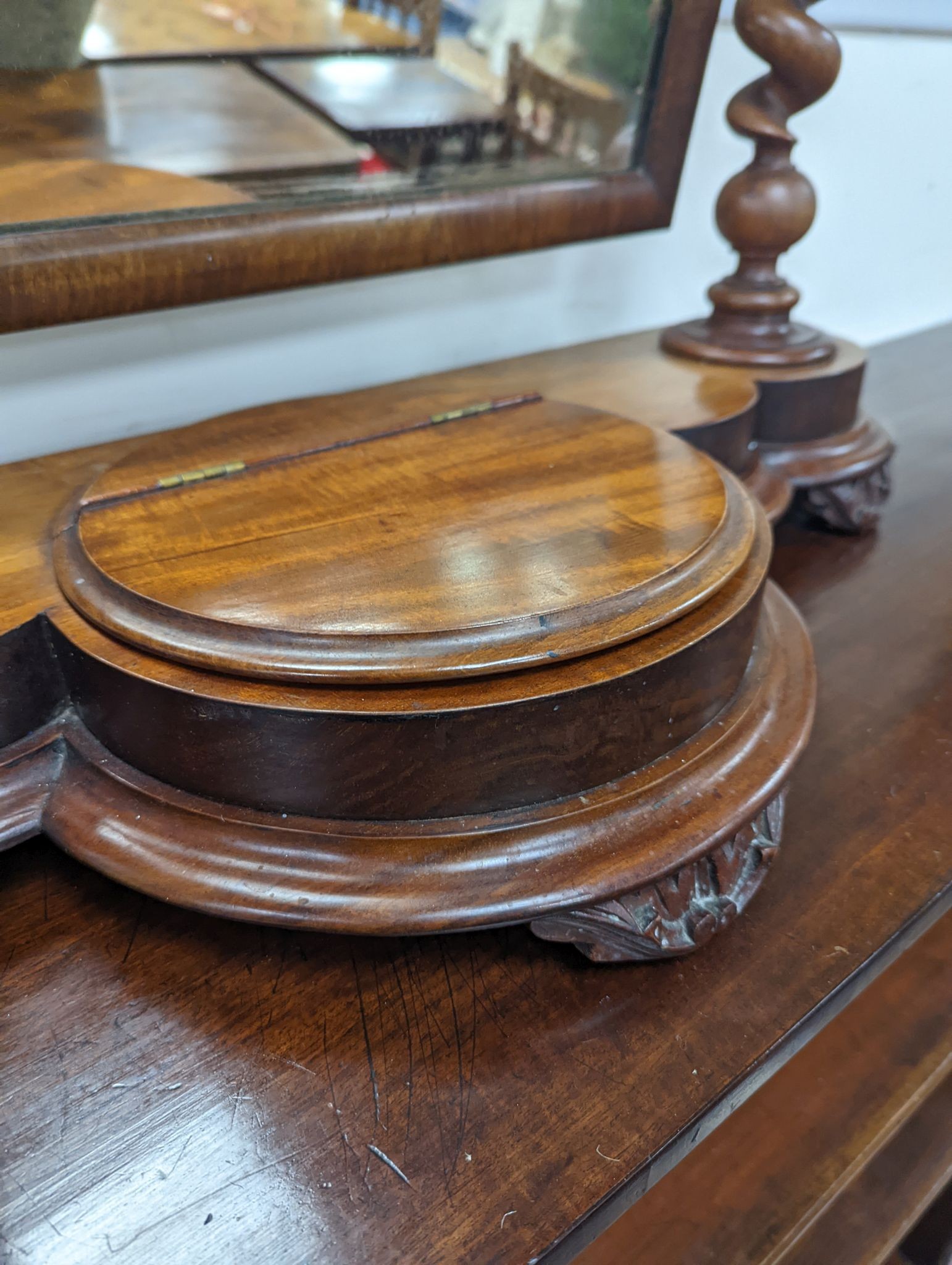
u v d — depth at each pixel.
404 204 0.74
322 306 0.86
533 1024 0.47
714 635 0.51
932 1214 0.82
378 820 0.47
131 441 0.75
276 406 0.75
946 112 1.36
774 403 0.89
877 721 0.70
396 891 0.45
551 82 0.77
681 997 0.49
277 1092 0.44
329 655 0.44
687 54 0.81
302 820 0.47
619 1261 0.70
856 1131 0.74
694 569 0.52
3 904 0.52
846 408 0.93
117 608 0.48
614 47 0.79
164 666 0.46
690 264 1.16
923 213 1.45
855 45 1.17
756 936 0.53
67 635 0.49
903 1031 0.80
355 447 0.67
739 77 1.07
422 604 0.47
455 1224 0.39
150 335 0.77
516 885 0.46
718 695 0.55
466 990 0.49
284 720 0.44
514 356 1.00
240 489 0.60
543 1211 0.40
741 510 0.61
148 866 0.47
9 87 0.57
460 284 0.95
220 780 0.47
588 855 0.47
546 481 0.61
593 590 0.49
